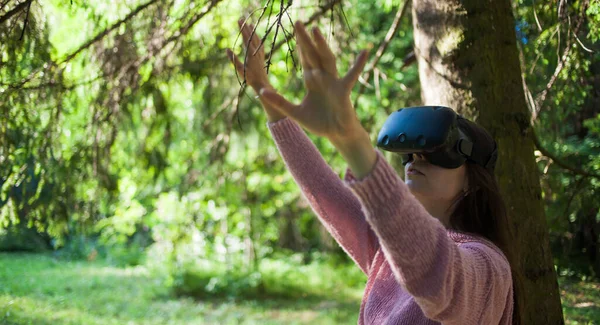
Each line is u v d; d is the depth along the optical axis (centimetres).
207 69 494
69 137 422
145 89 444
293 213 1191
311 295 1077
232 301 1022
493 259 142
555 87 396
